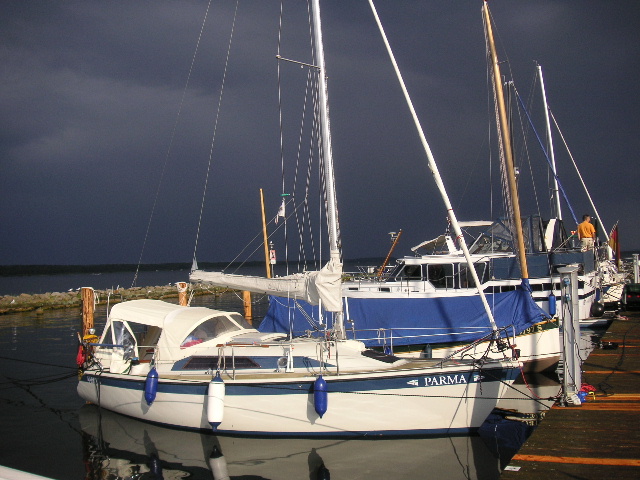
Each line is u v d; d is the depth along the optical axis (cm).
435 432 1048
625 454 737
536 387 1441
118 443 1096
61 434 1158
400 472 928
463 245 1244
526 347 1478
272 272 1803
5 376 1695
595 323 1908
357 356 1141
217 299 4438
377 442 1038
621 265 3478
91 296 1702
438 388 1033
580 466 703
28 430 1188
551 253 1616
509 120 2006
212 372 1138
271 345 1159
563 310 1006
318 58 1218
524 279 1465
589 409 946
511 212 1529
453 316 1477
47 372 1756
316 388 1009
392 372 1028
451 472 924
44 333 2609
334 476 920
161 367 1192
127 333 1291
